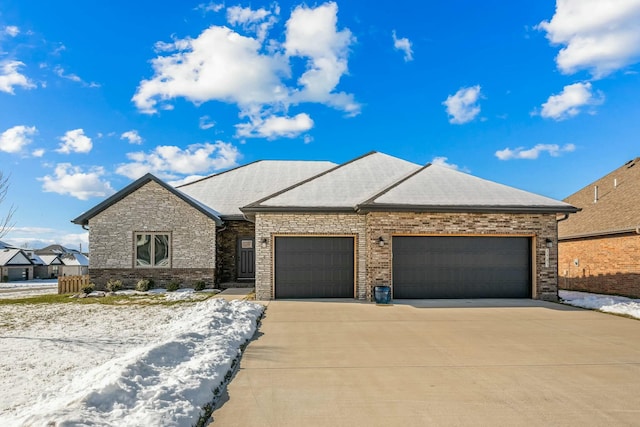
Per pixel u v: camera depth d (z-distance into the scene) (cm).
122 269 1819
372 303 1363
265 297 1466
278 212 1476
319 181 1694
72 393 509
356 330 952
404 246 1452
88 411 421
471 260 1465
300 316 1125
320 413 491
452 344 821
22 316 1192
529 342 840
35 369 664
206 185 2186
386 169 1852
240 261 1938
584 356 738
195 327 883
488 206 1428
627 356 739
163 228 1831
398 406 512
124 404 454
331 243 1495
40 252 6819
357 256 1481
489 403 522
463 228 1450
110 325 1031
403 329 961
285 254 1487
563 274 2098
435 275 1454
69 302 1493
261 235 1482
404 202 1425
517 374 636
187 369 581
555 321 1062
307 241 1493
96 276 1819
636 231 1547
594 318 1108
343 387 578
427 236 1457
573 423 466
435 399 535
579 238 1941
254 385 585
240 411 496
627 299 1456
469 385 586
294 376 625
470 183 1606
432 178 1636
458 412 495
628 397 544
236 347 767
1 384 596
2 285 3238
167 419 423
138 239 1836
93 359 718
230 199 2045
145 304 1407
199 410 476
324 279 1486
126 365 549
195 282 1809
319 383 594
